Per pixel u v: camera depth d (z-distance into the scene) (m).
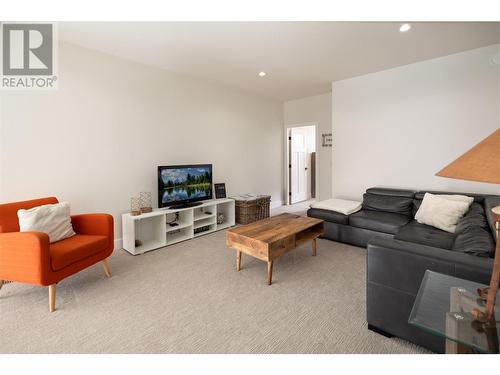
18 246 1.93
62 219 2.42
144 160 3.69
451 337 1.02
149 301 2.13
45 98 2.80
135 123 3.56
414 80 3.70
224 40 2.92
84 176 3.11
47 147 2.83
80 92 3.04
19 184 2.66
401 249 1.54
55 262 1.99
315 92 5.32
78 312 1.98
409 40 2.95
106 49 3.13
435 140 3.59
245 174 5.36
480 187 3.30
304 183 7.14
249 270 2.72
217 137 4.74
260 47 3.12
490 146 0.88
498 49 3.10
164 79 3.87
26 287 2.36
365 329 1.75
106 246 2.50
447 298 1.25
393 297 1.58
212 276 2.59
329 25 2.62
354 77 4.29
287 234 2.58
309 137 7.33
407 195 3.52
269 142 5.93
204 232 4.07
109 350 1.58
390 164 4.01
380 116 4.05
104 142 3.27
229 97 4.92
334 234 3.56
